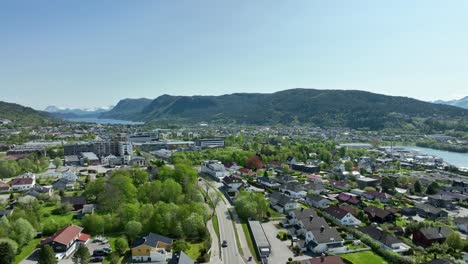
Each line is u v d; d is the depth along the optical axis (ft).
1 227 342.44
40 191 532.32
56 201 497.46
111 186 465.06
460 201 551.59
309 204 518.78
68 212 456.45
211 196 536.83
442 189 618.03
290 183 595.47
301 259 327.06
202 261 320.29
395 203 534.37
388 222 439.22
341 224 422.00
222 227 415.03
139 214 399.24
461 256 333.21
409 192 605.31
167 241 349.41
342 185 630.74
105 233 388.37
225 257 332.80
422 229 380.58
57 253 328.29
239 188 597.11
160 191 470.39
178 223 379.35
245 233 396.16
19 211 395.55
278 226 422.00
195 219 382.63
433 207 488.02
